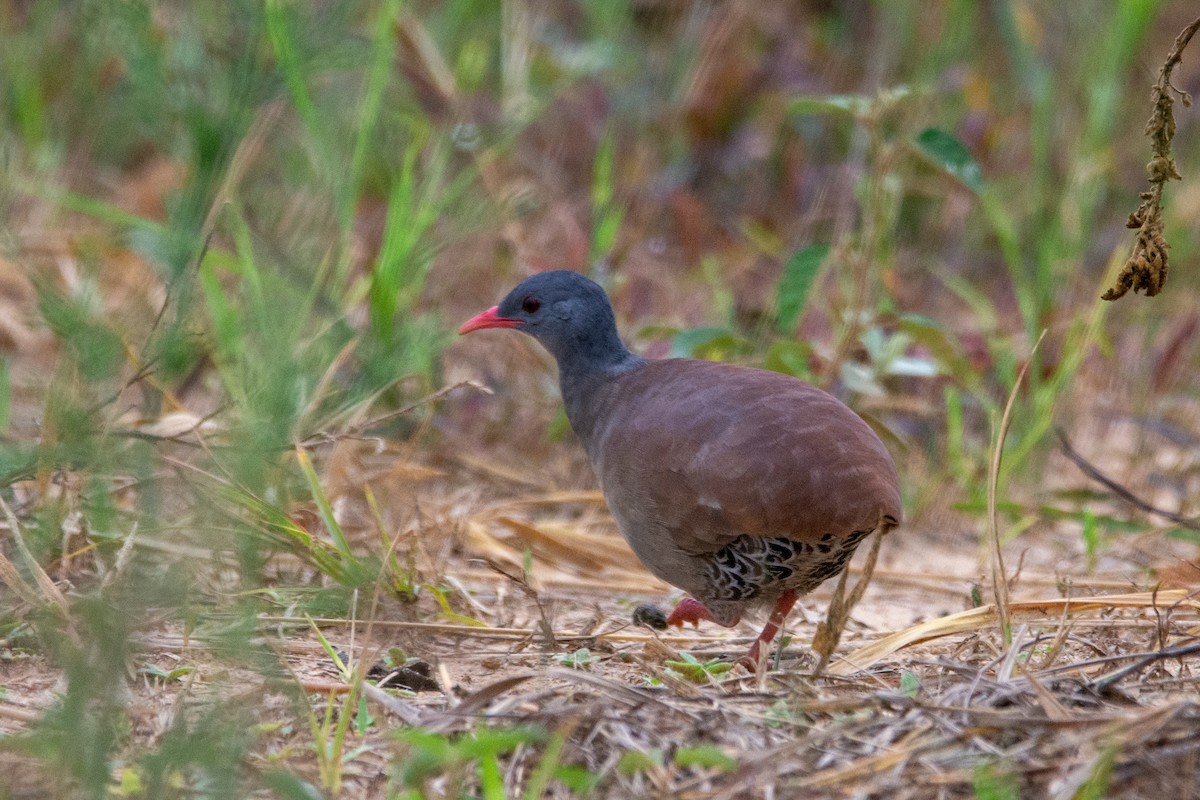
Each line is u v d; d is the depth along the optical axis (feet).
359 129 44.09
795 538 26.84
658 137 59.21
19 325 45.06
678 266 55.06
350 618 29.37
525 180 54.08
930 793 20.53
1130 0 49.75
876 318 42.06
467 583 34.47
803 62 60.39
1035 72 52.37
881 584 36.83
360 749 22.72
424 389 42.52
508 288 48.96
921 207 56.70
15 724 24.00
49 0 55.21
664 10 64.34
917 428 44.65
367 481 34.47
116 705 22.91
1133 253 26.91
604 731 22.07
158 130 42.34
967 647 28.37
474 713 22.66
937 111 56.24
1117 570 36.42
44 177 51.26
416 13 59.82
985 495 40.11
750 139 58.44
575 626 31.73
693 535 28.07
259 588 29.66
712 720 22.65
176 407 35.76
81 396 31.58
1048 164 55.77
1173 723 21.34
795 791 20.66
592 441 32.42
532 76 58.13
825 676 25.49
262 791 21.45
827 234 54.54
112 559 29.66
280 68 37.24
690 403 28.48
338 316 38.75
